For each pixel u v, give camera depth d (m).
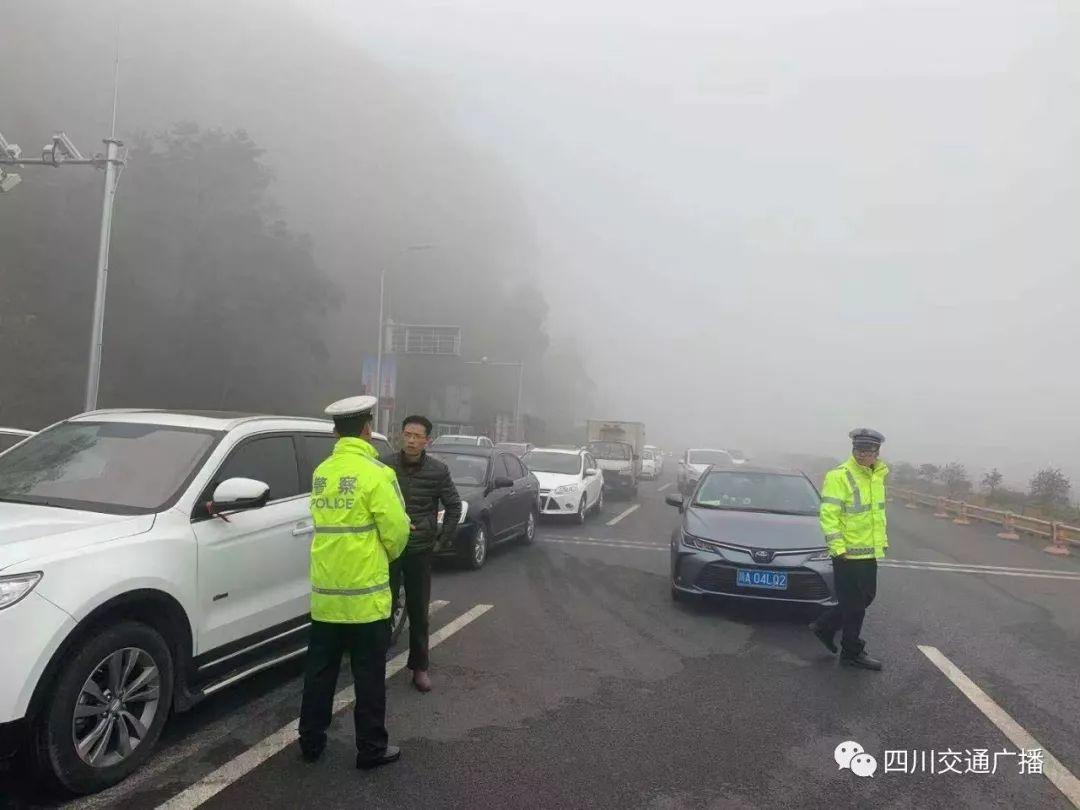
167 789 3.76
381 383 35.75
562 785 3.96
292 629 5.11
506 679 5.64
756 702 5.34
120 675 3.79
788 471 9.47
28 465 4.77
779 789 4.02
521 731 4.66
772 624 7.59
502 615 7.59
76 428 5.09
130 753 3.83
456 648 6.41
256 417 5.40
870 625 7.84
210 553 4.38
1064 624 8.28
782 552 7.48
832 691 5.63
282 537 5.03
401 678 5.60
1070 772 4.38
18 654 3.29
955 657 6.71
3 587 3.33
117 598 3.74
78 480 4.54
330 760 4.16
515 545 12.28
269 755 4.19
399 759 4.20
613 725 4.81
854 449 6.46
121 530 3.98
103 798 3.64
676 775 4.14
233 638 4.56
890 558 12.91
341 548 3.98
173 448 4.76
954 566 12.37
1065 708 5.48
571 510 15.42
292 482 5.34
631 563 10.97
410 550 5.30
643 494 26.28
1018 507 22.89
